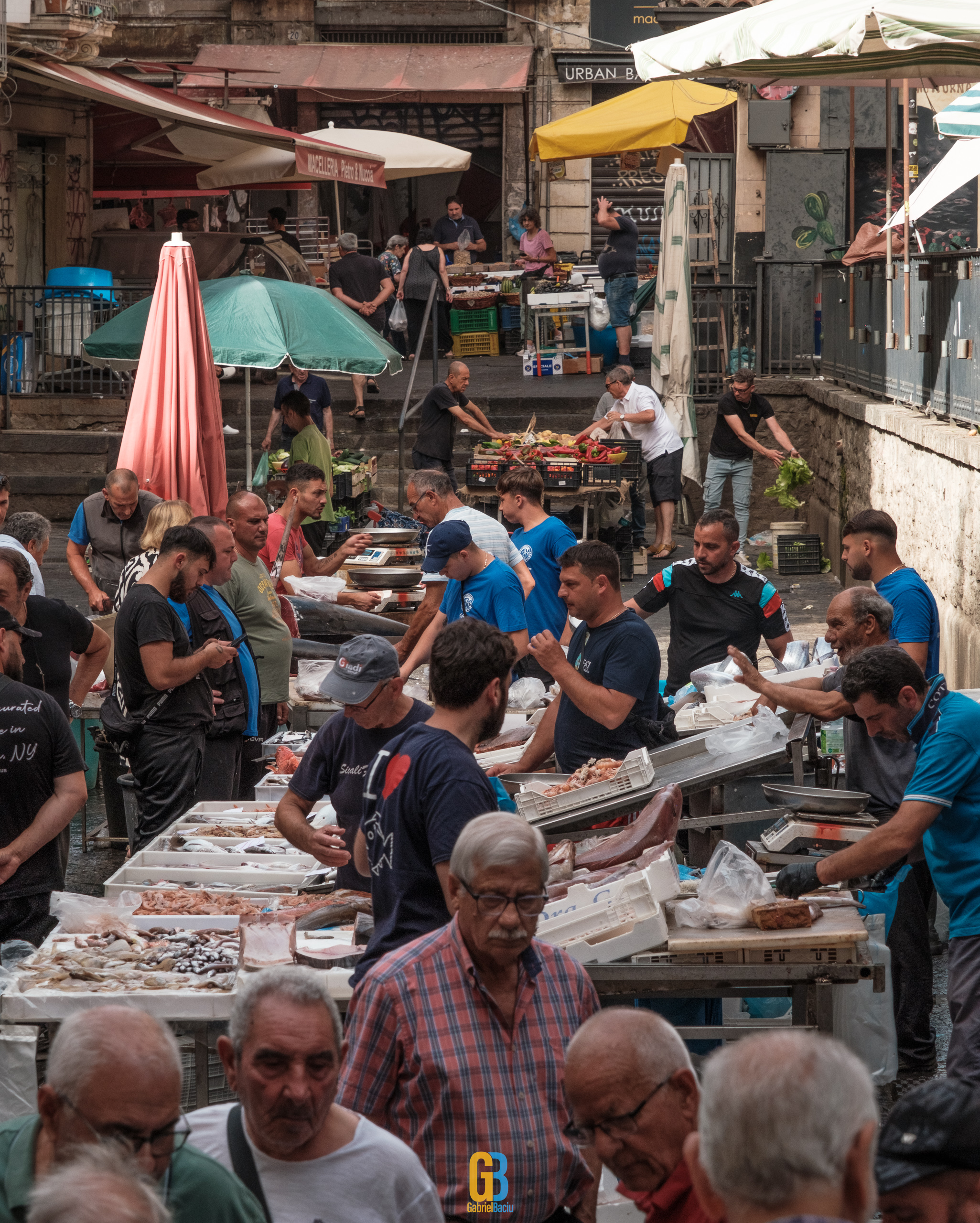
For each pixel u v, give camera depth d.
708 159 29.61
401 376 30.81
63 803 7.45
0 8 23.72
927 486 15.66
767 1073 2.71
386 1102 4.70
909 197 17.92
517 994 4.75
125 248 31.23
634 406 22.06
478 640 5.61
